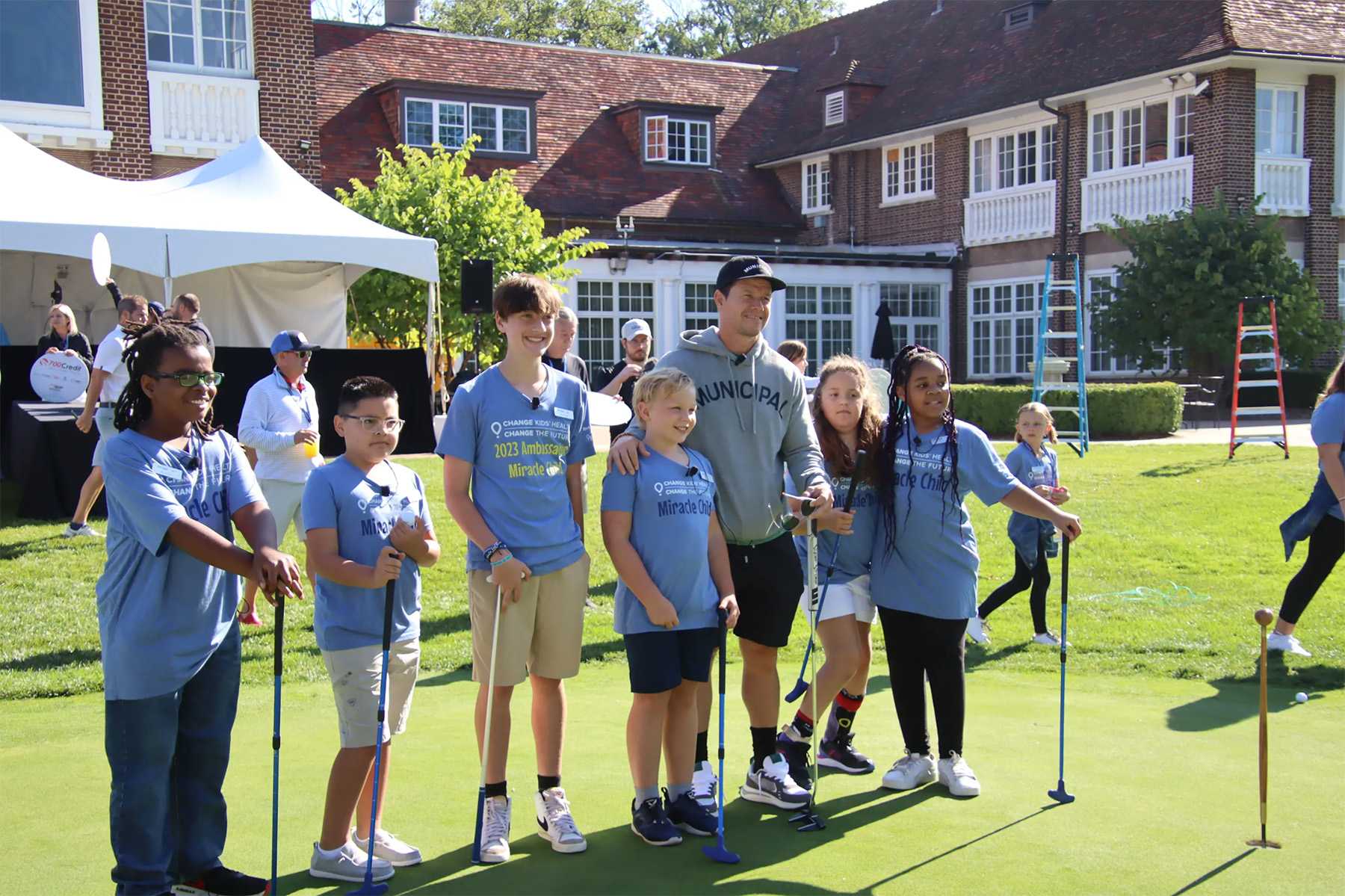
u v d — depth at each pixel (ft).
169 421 11.51
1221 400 71.77
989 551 34.37
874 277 87.25
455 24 169.78
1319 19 76.28
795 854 13.16
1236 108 72.90
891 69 100.32
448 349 59.82
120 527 11.33
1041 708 19.51
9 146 43.14
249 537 11.68
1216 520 37.27
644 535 13.82
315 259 42.70
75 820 14.28
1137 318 72.43
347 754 12.72
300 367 24.85
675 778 14.26
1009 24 92.38
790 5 182.19
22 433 37.63
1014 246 85.92
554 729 13.93
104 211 40.40
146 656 11.22
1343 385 21.77
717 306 14.97
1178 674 21.93
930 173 92.07
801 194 100.83
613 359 80.48
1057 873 12.48
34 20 57.82
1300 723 18.51
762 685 14.93
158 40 61.82
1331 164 76.59
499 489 13.61
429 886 12.34
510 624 13.56
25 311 51.90
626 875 12.60
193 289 52.85
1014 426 68.03
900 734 17.99
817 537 15.94
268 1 63.05
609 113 97.25
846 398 15.76
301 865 13.00
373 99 87.66
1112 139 79.56
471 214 58.85
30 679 21.27
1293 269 69.92
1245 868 12.58
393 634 13.08
